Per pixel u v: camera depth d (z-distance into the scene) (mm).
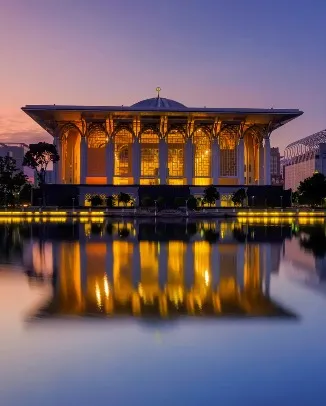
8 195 114125
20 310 15789
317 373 10500
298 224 62438
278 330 13492
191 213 87000
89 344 12266
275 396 9438
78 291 19000
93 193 120812
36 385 9898
